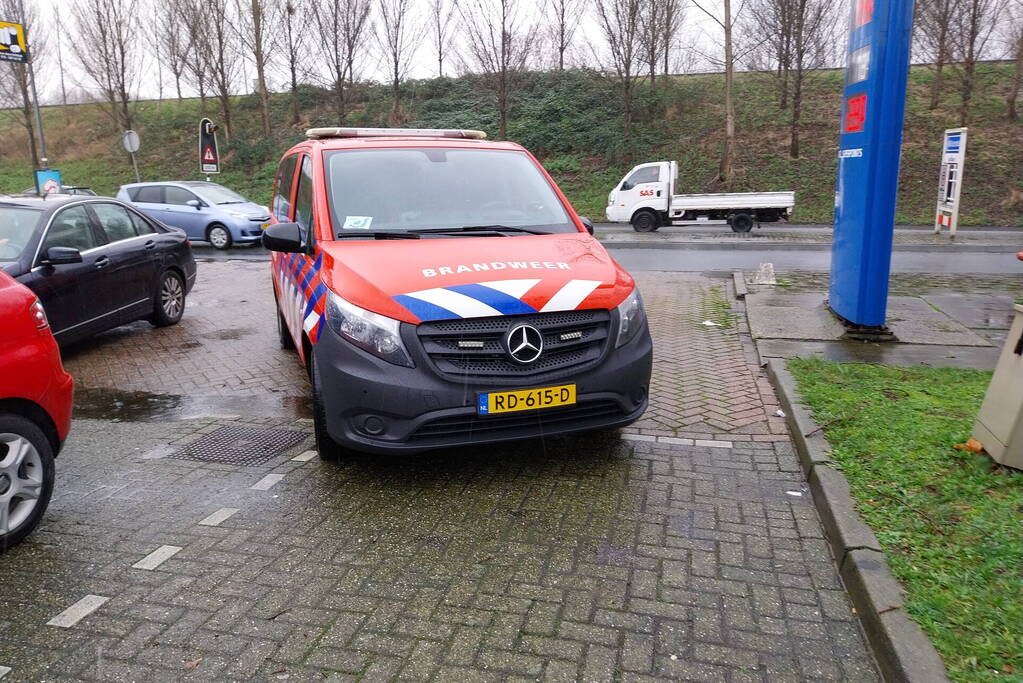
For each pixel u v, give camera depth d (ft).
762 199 67.00
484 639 9.17
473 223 16.37
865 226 22.89
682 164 96.53
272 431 17.33
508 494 13.39
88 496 13.61
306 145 19.92
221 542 11.74
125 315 26.84
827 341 23.39
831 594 10.09
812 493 13.21
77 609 9.93
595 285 13.73
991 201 79.66
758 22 94.38
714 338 25.25
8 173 124.06
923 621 8.65
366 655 8.89
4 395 11.32
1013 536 10.48
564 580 10.51
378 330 12.65
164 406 19.93
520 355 12.61
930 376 19.03
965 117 91.61
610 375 13.32
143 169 118.93
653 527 12.07
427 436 12.75
